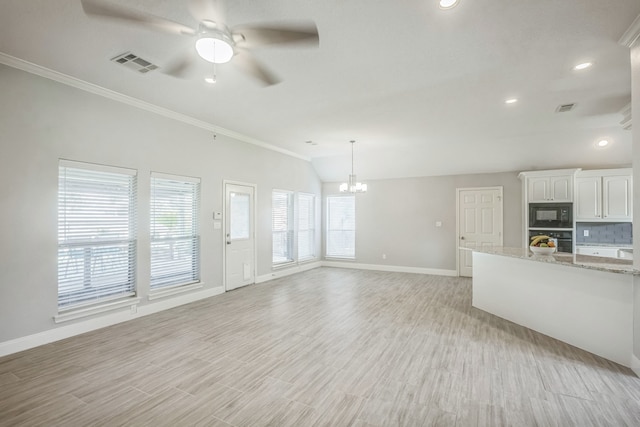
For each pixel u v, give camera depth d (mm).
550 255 3654
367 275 7035
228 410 2135
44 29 2439
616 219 5504
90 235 3584
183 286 4621
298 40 2348
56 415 2072
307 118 4574
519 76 3184
